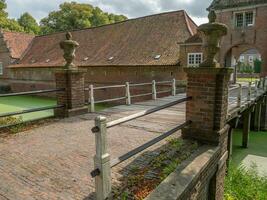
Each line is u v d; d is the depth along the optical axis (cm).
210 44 398
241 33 1797
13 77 3188
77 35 2838
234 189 595
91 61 2341
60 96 657
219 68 386
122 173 323
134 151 280
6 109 1945
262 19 1695
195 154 370
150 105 895
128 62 2053
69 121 607
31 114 1558
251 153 1080
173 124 590
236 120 793
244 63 4634
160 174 318
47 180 311
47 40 3172
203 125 416
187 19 2116
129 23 2475
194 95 419
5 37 3256
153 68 1916
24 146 430
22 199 270
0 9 4197
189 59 1738
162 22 2238
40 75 2802
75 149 416
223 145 431
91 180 311
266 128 1517
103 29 2647
